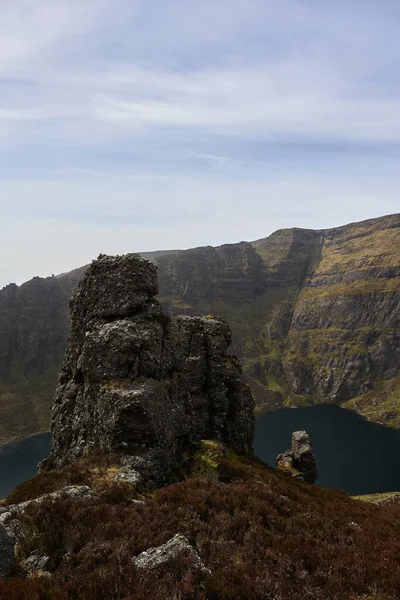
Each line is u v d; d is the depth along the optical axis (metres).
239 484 25.48
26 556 14.66
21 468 185.00
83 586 12.34
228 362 52.16
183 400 38.00
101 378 33.41
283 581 14.74
